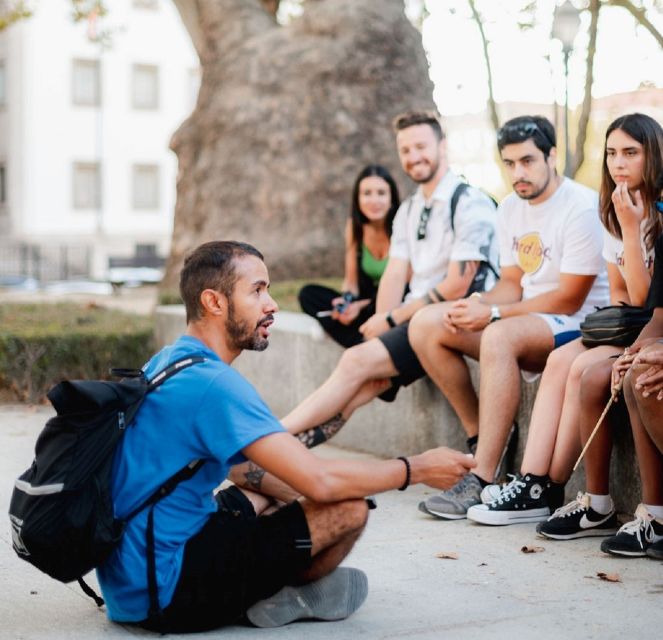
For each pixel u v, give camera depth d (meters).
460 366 5.67
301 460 3.36
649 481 4.45
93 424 3.31
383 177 6.93
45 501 3.26
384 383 5.78
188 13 13.44
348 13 12.55
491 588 4.11
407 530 4.98
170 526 3.40
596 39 12.90
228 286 3.50
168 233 40.56
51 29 38.38
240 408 3.35
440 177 6.26
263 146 12.36
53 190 38.78
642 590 4.04
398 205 6.98
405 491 5.77
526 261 5.57
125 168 39.78
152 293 20.06
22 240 38.50
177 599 3.43
